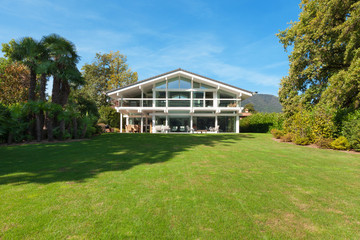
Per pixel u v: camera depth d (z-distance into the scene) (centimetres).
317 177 492
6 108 1164
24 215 275
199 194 365
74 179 447
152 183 424
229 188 400
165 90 2420
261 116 2430
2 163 613
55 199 332
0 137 1115
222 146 1048
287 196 364
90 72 3738
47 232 235
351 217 288
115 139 1322
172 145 1051
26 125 1213
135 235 232
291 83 1764
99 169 542
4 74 2269
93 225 252
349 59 1255
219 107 2258
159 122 2444
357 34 1142
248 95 2362
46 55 1401
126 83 3953
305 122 1262
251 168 574
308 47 1504
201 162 645
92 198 338
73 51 1527
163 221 266
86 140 1274
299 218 282
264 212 299
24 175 478
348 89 1095
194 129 2439
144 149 906
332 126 1109
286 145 1170
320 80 1678
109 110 3155
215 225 258
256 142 1283
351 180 471
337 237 236
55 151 840
